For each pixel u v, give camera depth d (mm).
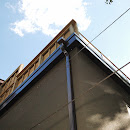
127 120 3080
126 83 4215
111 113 2822
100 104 2703
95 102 2600
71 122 2082
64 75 3031
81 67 2873
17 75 5715
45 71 3746
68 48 3324
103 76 3559
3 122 4324
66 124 2273
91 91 2729
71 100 2334
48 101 3035
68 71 2844
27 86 4070
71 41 3270
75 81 2633
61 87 2898
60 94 2805
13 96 4398
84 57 3256
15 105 4309
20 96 4309
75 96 2412
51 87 3225
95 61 3533
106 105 2871
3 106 4613
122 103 3521
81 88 2479
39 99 3396
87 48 3336
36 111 3225
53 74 3451
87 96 2514
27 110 3596
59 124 2410
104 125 2400
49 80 3467
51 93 3094
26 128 3162
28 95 3967
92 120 2215
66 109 2451
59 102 2703
